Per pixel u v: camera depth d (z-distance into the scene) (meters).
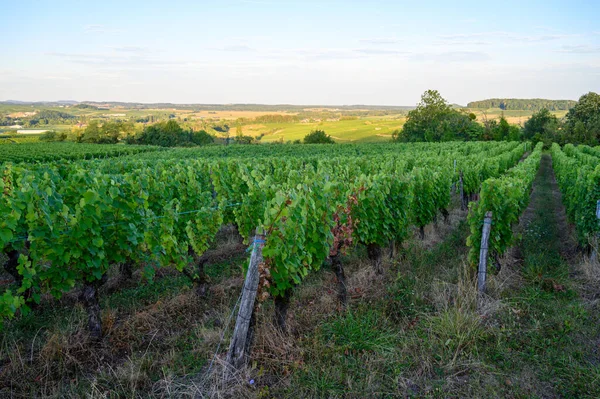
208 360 4.58
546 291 6.41
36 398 4.02
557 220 12.84
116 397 4.00
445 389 4.16
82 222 4.76
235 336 4.32
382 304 5.88
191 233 6.22
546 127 69.25
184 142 86.81
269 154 37.38
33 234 4.57
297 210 4.92
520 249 8.74
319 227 5.54
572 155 33.34
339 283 5.97
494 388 4.16
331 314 5.61
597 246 7.68
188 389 4.03
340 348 4.74
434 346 4.81
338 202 6.63
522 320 5.51
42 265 4.84
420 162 15.41
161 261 5.93
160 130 87.81
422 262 7.51
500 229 6.94
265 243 4.61
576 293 6.29
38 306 5.87
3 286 6.78
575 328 5.22
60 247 4.68
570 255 8.59
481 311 5.59
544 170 31.78
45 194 4.88
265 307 5.70
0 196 5.10
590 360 4.62
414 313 5.65
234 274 7.38
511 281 6.80
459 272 6.62
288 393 4.05
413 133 77.50
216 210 7.07
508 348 4.81
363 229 6.89
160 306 5.87
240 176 9.81
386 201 7.68
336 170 11.58
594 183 8.02
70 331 5.00
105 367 4.53
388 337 4.99
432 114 76.00
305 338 4.99
